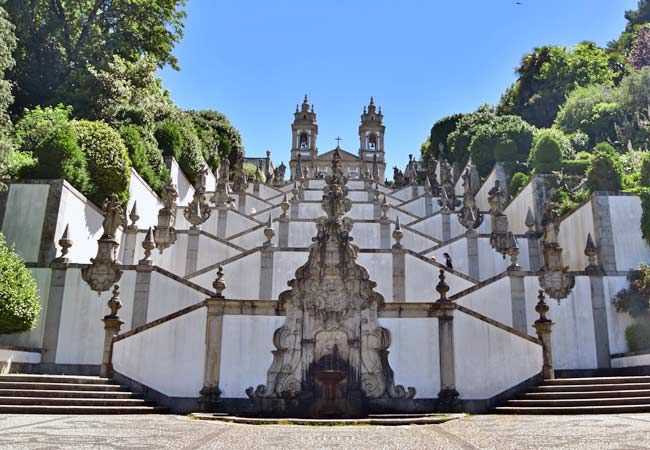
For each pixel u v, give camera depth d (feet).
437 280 59.98
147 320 53.62
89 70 91.91
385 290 59.62
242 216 84.84
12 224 56.75
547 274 57.77
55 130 63.52
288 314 43.75
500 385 43.29
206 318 44.16
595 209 64.13
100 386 41.37
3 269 46.60
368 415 39.78
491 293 56.90
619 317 57.88
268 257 61.67
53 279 53.98
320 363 42.75
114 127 86.48
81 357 52.34
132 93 100.22
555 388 42.09
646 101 115.44
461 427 29.76
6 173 59.82
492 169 105.81
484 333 44.21
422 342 43.50
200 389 42.80
